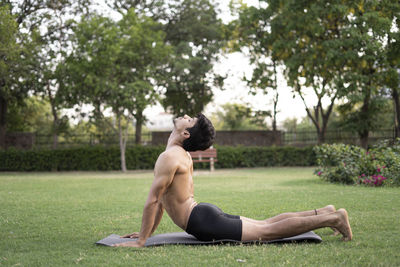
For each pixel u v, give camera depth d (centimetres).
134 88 2061
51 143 2736
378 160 1146
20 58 2173
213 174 1894
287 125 3481
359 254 331
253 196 872
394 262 305
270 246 367
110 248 378
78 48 2098
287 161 2483
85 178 1698
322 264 303
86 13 2534
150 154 2406
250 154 2483
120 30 2148
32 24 2464
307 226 378
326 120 2666
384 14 1944
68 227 518
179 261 318
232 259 320
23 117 3291
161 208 416
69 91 2130
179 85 2822
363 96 2086
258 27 2578
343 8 1925
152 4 2764
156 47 2238
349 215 569
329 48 2061
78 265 313
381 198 772
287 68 2417
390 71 2022
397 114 2370
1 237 452
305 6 2127
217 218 384
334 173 1184
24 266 315
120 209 698
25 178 1731
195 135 400
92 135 2711
